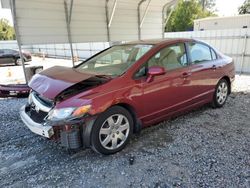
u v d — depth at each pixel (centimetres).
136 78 333
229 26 1897
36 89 310
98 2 761
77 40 739
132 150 329
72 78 313
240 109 494
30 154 327
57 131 292
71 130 288
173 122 425
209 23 2039
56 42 692
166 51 379
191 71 404
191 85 407
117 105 315
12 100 601
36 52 2430
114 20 823
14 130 408
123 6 835
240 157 304
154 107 356
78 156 318
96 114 289
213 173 272
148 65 350
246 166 284
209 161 297
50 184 262
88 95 290
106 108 297
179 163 294
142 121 348
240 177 263
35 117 323
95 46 1675
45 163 304
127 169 285
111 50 425
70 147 293
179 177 267
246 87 713
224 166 285
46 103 309
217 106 495
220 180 259
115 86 311
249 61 972
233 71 518
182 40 412
